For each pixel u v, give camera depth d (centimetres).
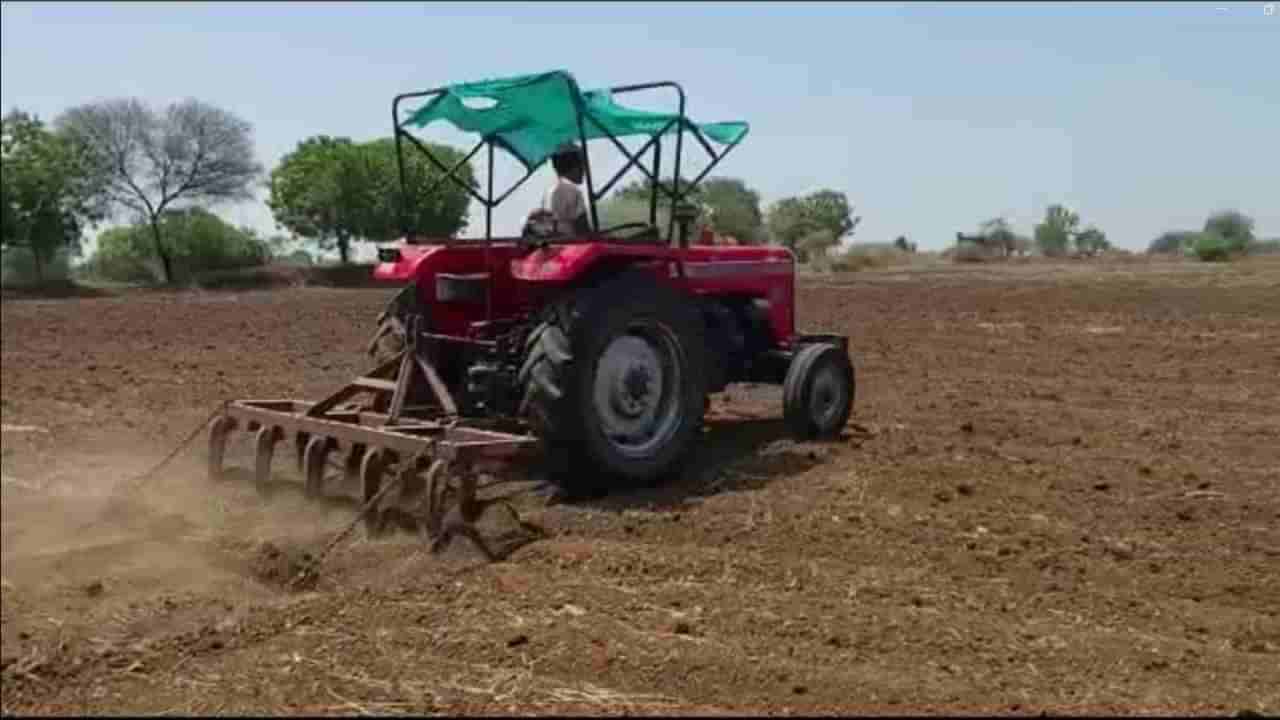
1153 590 593
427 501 632
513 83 714
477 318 796
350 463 700
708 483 770
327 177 3344
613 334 734
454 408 723
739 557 622
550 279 726
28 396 1120
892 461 815
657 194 781
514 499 734
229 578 593
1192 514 711
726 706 446
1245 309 1702
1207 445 898
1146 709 452
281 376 1261
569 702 446
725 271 857
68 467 808
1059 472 798
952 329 1683
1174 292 1828
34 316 1978
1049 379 1235
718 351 871
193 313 2056
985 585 593
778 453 839
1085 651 511
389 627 520
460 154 945
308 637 509
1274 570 621
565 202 777
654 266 801
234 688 457
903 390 1162
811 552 637
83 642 507
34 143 2970
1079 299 1903
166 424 976
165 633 520
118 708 442
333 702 445
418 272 785
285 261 3428
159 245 3139
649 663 480
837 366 894
